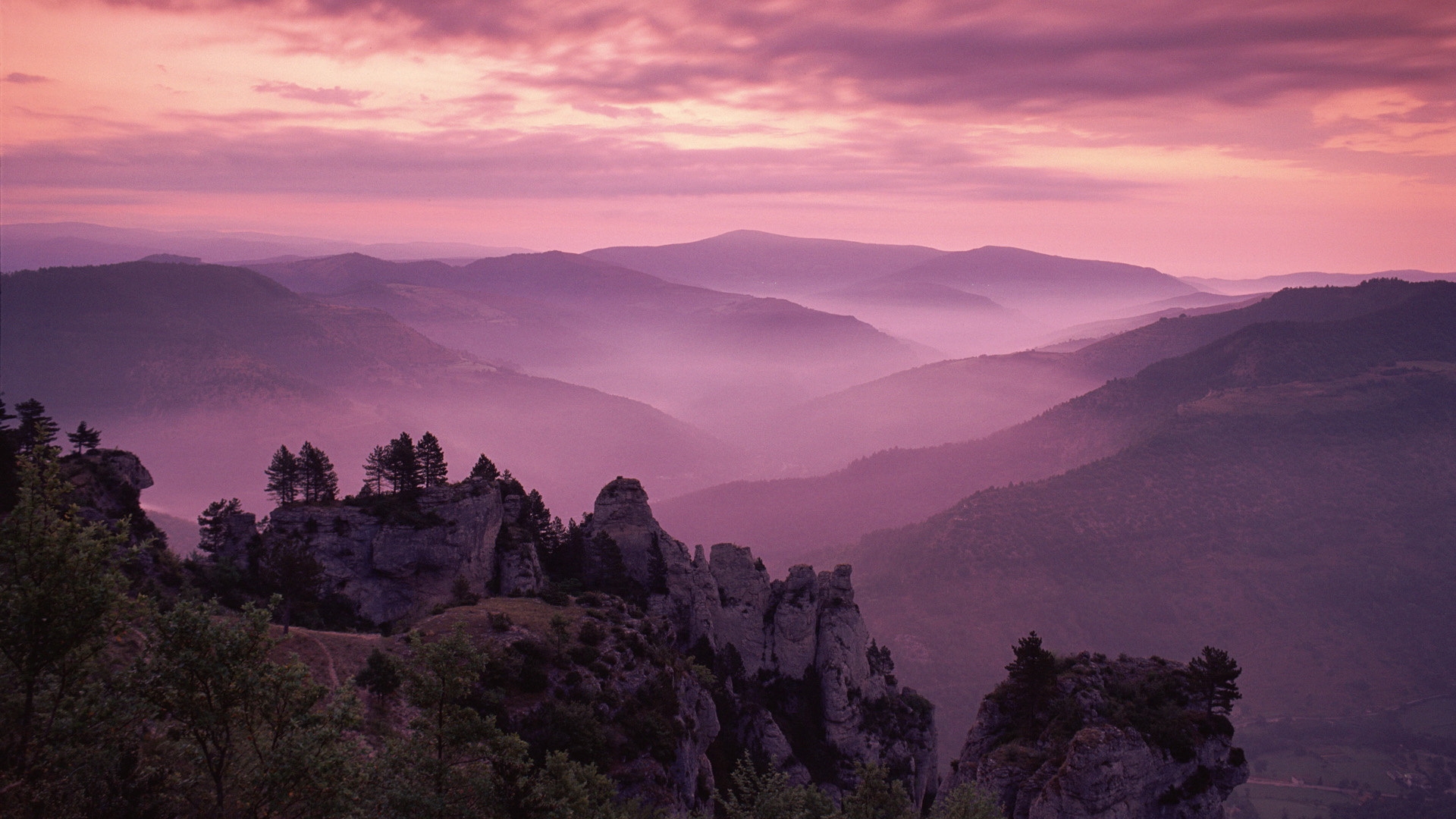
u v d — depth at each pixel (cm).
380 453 12338
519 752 4569
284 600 8931
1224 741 7312
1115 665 8419
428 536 10481
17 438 9894
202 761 3681
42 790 3291
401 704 6919
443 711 4606
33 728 3403
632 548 11956
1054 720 7556
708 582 12012
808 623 11831
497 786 4503
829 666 11619
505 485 12850
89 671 3491
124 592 3753
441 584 10488
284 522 10719
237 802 3747
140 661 3512
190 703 3469
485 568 11112
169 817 3694
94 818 3481
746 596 12081
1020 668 7900
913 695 12700
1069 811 6372
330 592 10119
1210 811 6919
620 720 7512
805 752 10925
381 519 10638
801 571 12238
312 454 12300
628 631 8956
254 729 3662
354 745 3875
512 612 8931
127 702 3456
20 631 3200
